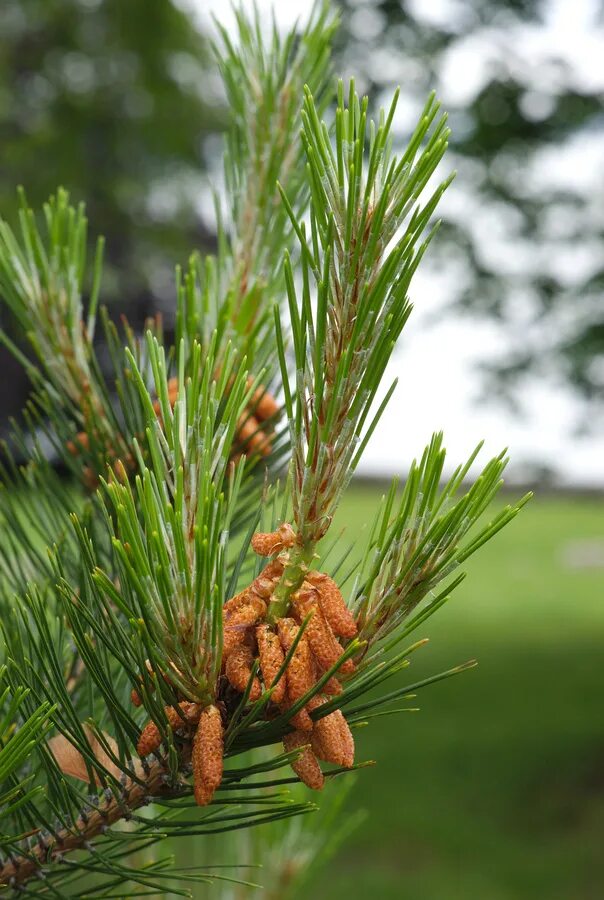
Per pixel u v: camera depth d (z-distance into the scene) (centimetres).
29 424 52
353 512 650
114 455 50
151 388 51
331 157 38
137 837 42
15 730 43
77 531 40
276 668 38
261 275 53
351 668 40
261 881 64
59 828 43
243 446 50
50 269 52
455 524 40
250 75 55
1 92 417
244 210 54
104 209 448
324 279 38
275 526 43
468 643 450
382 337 38
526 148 268
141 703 40
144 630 38
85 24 442
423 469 40
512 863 210
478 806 245
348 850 216
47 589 48
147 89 449
